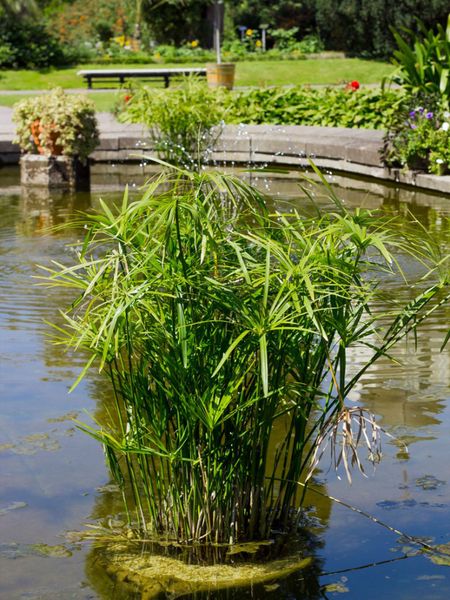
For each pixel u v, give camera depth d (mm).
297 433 3051
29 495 3363
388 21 32188
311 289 2660
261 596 2727
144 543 3010
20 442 3826
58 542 3031
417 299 3102
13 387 4477
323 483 3459
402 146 11727
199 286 2779
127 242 2869
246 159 14180
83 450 3746
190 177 3016
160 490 3029
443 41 11977
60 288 6559
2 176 13422
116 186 12258
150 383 3055
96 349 2949
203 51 34500
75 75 29094
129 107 16266
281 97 16766
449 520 3182
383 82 12531
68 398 4336
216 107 12383
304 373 2965
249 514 3021
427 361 4867
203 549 2941
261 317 2711
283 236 3213
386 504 3295
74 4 36625
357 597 2725
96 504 3295
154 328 2832
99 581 2799
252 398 2893
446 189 10953
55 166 12273
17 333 5414
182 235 3010
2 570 2857
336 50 36125
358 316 3066
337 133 13828
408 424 4004
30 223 9430
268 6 38125
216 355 2852
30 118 12398
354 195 11016
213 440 2881
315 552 2977
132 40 36250
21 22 31844
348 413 2822
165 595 2723
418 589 2764
